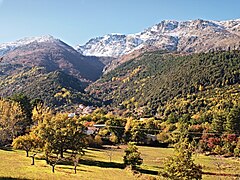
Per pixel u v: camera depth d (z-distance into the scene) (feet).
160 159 366.63
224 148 434.30
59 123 307.58
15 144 311.27
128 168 298.35
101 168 294.87
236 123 476.95
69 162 308.60
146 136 518.78
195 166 194.90
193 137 481.46
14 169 246.88
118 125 540.11
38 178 221.46
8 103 437.58
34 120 473.26
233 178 284.00
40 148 313.32
